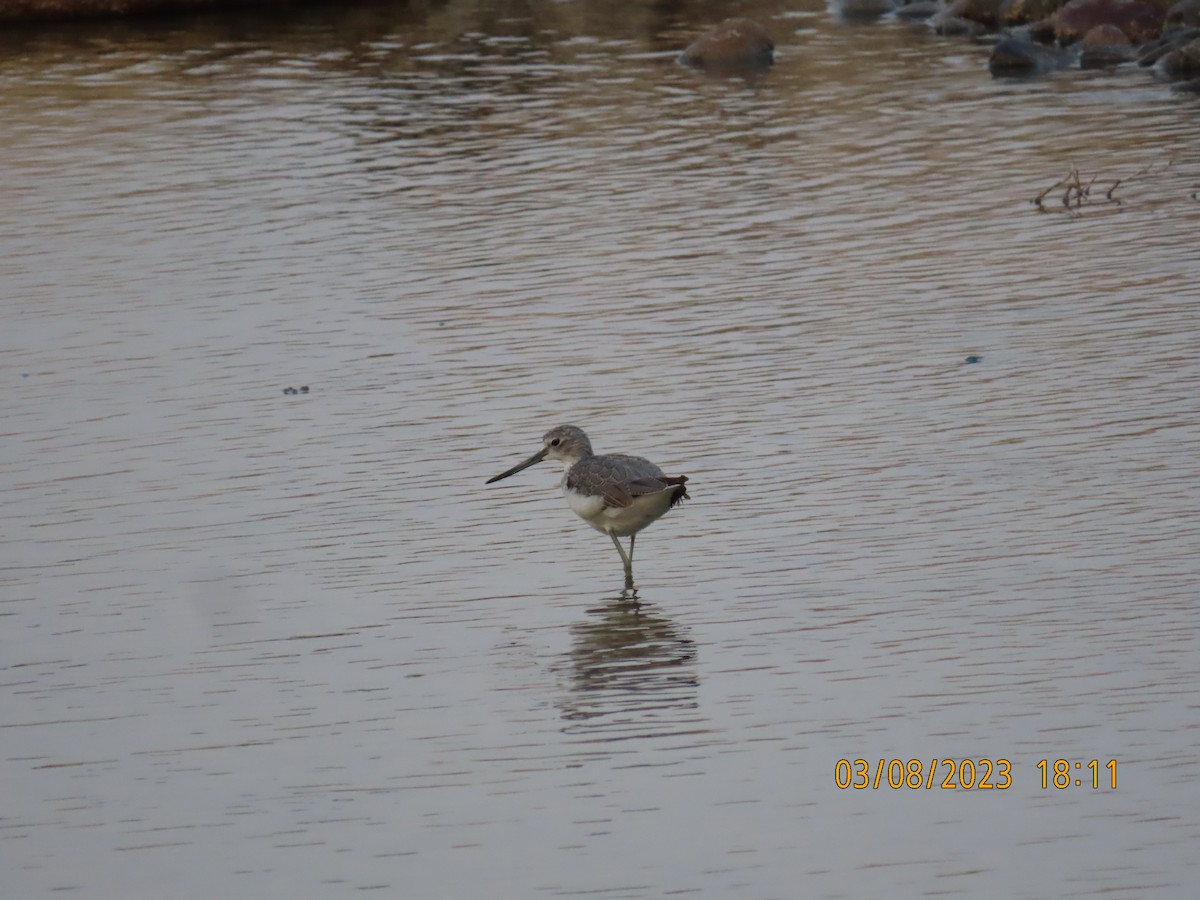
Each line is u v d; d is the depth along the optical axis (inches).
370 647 521.7
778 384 707.4
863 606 524.7
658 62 1357.0
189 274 889.5
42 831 434.0
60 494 639.1
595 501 547.2
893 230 908.6
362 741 469.7
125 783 454.3
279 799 443.5
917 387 693.9
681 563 565.0
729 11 1555.1
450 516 611.8
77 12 1561.3
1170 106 1138.7
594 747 459.5
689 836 417.7
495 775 449.7
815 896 391.2
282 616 543.5
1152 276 807.1
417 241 932.0
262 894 402.3
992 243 876.0
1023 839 409.4
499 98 1253.7
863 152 1068.5
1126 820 413.7
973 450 629.3
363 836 425.4
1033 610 513.3
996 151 1052.5
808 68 1312.7
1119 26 1331.2
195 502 628.1
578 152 1102.4
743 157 1071.6
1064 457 617.0
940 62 1316.4
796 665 494.3
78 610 551.8
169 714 489.1
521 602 547.2
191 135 1168.8
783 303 807.1
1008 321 761.6
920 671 485.4
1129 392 671.1
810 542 569.3
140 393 734.5
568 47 1424.7
